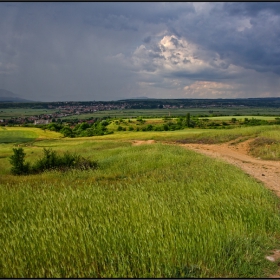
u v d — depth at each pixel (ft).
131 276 13.34
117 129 287.69
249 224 19.57
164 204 24.34
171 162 56.65
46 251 15.38
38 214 22.17
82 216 20.93
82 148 120.88
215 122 274.57
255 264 14.84
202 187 31.96
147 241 16.06
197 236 16.48
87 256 14.93
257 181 38.19
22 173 58.90
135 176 46.80
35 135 278.67
